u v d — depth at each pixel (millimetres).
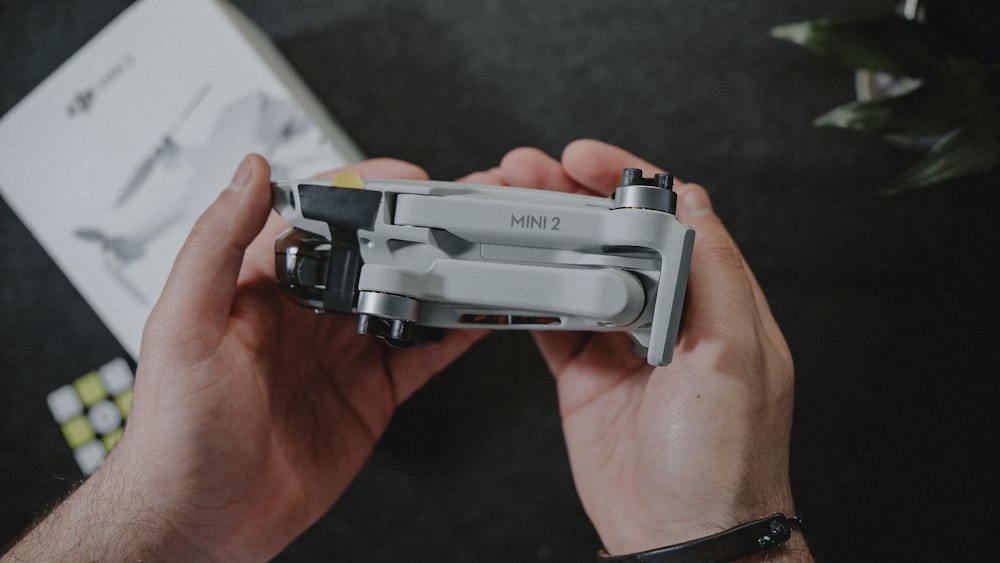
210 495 493
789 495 521
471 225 410
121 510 479
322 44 851
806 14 829
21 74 855
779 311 812
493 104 839
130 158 739
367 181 442
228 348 493
